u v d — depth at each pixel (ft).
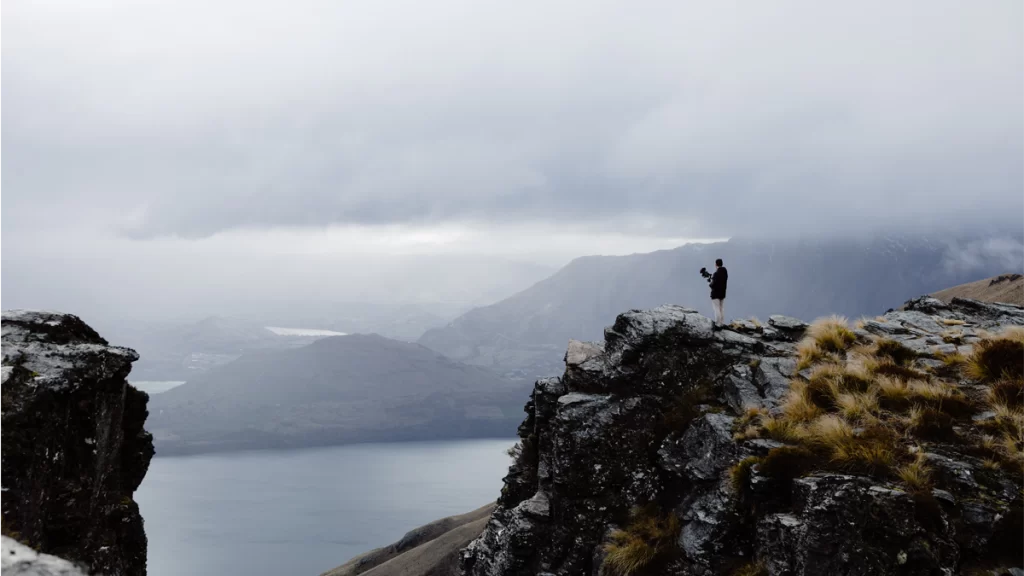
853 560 58.13
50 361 35.86
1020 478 61.62
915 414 71.41
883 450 66.03
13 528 30.22
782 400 86.69
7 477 30.83
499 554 103.71
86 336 41.98
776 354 101.09
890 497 58.59
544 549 98.27
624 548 83.66
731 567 73.41
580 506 95.91
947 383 78.95
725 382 96.89
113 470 39.14
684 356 102.68
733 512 76.33
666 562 79.41
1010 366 76.95
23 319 38.63
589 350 111.75
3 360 34.55
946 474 62.64
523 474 119.96
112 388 38.75
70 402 35.29
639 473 94.99
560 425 100.42
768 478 71.61
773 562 66.90
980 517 58.34
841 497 61.26
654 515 89.35
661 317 107.24
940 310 111.04
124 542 38.83
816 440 73.15
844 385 81.97
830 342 97.45
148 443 44.39
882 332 99.96
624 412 99.50
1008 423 68.39
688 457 88.07
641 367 102.83
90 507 35.24
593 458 97.40
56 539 33.32
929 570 55.62
